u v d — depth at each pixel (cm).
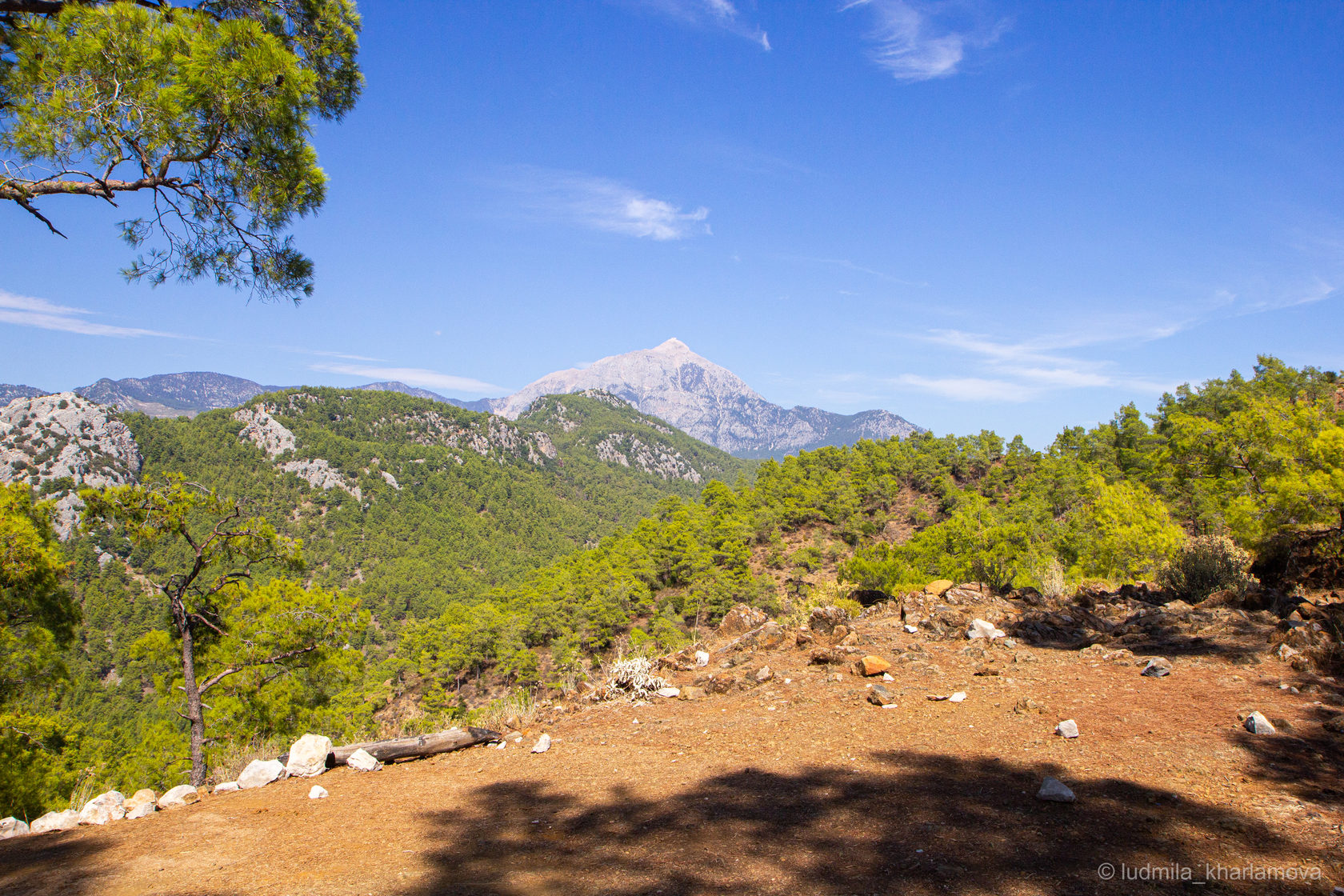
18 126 651
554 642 8238
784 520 11450
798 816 427
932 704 652
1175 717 561
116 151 680
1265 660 680
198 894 354
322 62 820
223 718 2142
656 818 442
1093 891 307
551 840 417
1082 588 1212
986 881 324
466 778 568
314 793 535
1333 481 1641
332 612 2273
